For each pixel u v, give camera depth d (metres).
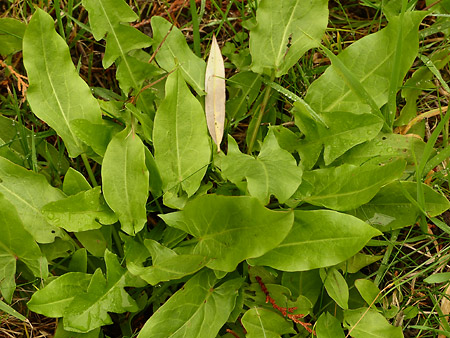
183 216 0.35
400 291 0.38
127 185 0.35
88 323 0.34
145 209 0.36
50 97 0.37
